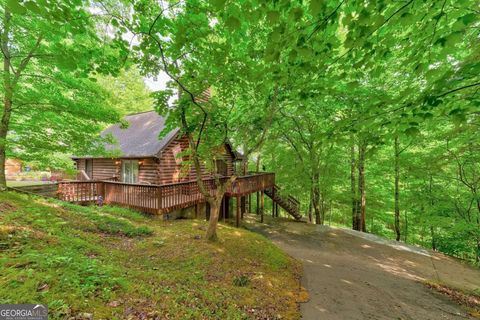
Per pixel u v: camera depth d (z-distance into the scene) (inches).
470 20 82.3
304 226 485.7
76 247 156.0
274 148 544.7
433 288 227.9
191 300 125.6
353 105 330.6
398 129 110.0
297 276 218.7
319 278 219.8
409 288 219.5
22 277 91.7
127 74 788.0
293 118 430.3
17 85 226.1
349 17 90.7
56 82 239.9
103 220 254.7
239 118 325.1
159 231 265.7
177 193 348.2
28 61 234.1
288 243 367.9
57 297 86.4
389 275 255.0
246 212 667.4
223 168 558.9
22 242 129.6
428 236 521.0
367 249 359.3
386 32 108.2
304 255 304.5
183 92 207.9
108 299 98.9
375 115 111.3
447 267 307.7
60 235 168.7
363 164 477.4
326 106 361.4
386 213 532.4
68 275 103.3
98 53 135.5
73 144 269.3
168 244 225.8
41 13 87.0
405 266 298.4
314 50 108.9
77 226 217.2
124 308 97.1
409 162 382.0
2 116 239.0
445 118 234.7
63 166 283.0
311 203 591.2
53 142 257.6
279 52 99.2
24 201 229.9
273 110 262.4
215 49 156.8
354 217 523.2
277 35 90.4
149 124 519.8
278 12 83.2
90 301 92.9
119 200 360.8
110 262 151.6
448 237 394.9
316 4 77.0
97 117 261.7
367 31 92.7
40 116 245.3
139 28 129.6
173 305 113.3
